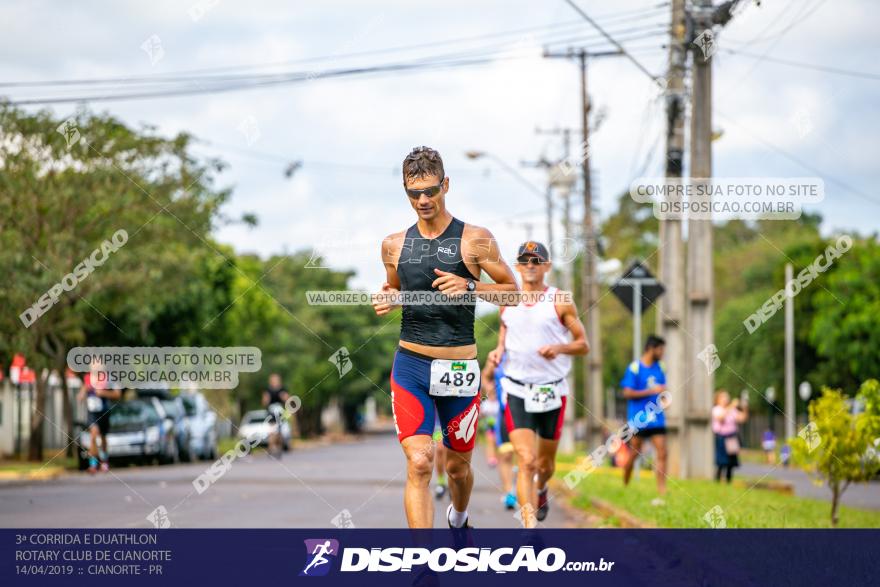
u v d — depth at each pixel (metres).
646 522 21.69
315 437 134.38
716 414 41.69
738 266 144.62
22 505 28.17
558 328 19.23
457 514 15.45
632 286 40.44
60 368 52.62
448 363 13.58
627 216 153.00
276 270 118.94
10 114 47.97
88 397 45.19
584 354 19.17
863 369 94.19
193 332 65.12
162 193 52.88
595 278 68.75
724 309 127.88
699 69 37.09
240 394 111.38
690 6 37.09
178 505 28.19
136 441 52.72
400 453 75.44
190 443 60.25
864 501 36.84
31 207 49.25
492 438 50.84
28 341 49.62
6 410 63.69
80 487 35.53
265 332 109.69
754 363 119.44
